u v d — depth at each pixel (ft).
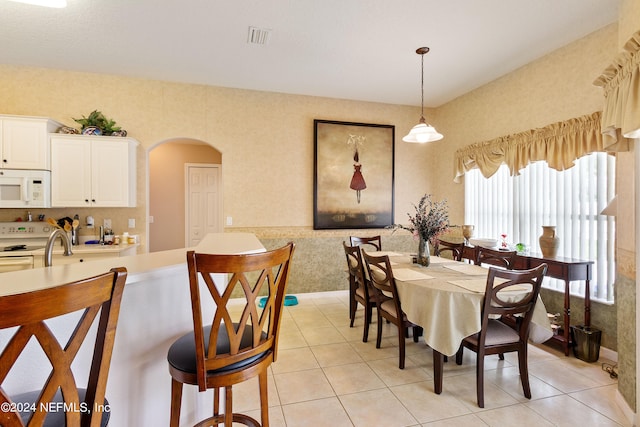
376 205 15.07
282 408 6.39
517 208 11.57
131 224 12.50
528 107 10.99
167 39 9.50
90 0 7.66
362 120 15.01
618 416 6.11
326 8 8.00
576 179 9.56
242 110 13.50
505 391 6.97
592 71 9.01
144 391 4.30
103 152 11.37
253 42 9.68
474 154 13.12
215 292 3.67
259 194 13.73
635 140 6.00
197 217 19.07
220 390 5.48
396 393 6.91
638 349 5.82
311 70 11.67
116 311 2.70
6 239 11.19
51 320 3.49
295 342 9.48
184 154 18.93
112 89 12.17
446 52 10.27
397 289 7.89
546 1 7.68
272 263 4.04
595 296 8.98
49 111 11.54
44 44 9.77
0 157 10.15
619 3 7.13
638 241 5.87
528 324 6.68
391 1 7.72
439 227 9.25
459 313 6.63
